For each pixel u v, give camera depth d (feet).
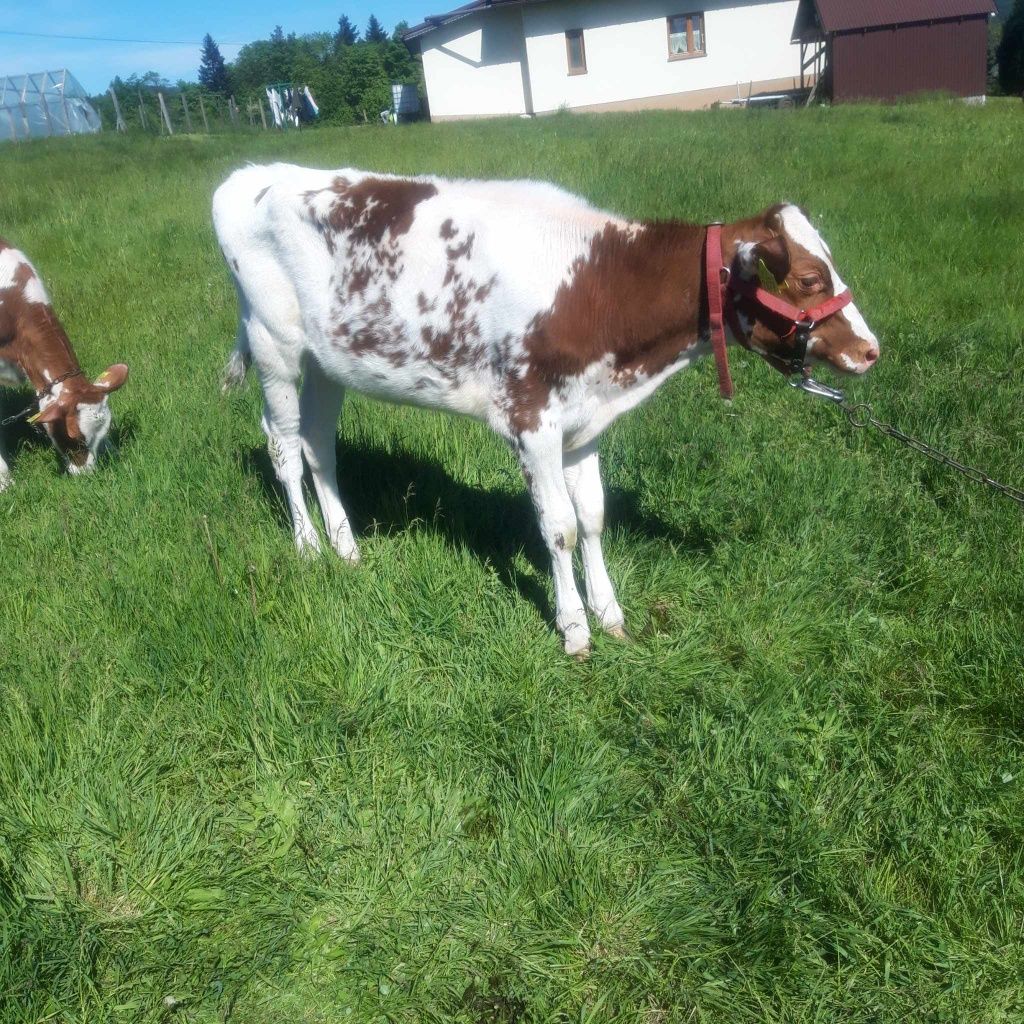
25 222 40.14
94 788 10.40
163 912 9.41
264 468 17.54
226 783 10.95
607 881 9.76
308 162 53.47
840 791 10.68
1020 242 30.55
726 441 18.07
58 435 18.61
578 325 11.77
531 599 14.15
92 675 12.07
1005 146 49.06
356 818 10.41
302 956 9.09
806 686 12.28
